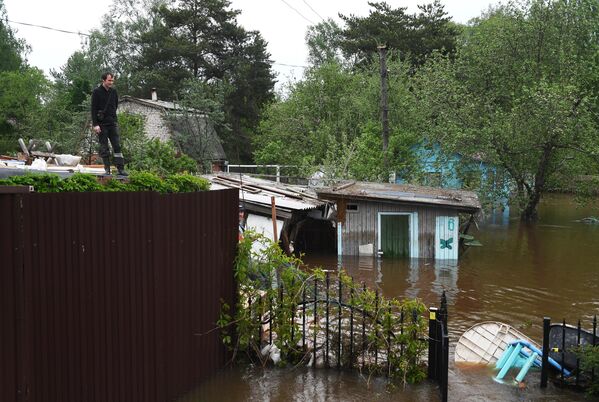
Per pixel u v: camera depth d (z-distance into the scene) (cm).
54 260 510
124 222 585
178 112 3147
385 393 727
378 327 779
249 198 1552
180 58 4200
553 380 775
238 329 809
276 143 3061
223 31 4278
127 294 591
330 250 1983
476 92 2716
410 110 2778
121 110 3300
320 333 839
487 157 2436
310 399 706
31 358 485
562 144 2370
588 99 2381
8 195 460
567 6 2631
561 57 2495
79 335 537
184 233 685
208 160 3081
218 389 733
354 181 2092
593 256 1831
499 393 737
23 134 3011
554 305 1249
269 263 828
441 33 4153
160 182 777
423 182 2473
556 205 3469
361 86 3203
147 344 618
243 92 4253
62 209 518
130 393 596
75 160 1074
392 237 1853
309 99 3222
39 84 3306
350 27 4441
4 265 455
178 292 672
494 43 2719
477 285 1445
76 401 534
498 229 2478
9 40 4241
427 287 1428
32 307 487
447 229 1811
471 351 866
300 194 1767
